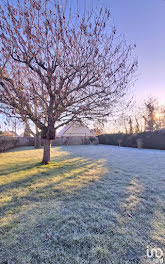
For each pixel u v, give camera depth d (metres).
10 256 1.18
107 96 3.94
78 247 1.27
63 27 2.89
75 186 2.81
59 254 1.20
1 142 9.48
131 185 2.86
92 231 1.48
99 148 11.73
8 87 3.04
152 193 2.46
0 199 2.22
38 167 4.45
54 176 3.49
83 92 3.90
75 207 1.98
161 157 6.48
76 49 3.14
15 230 1.49
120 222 1.63
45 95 3.66
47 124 4.55
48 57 3.03
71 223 1.61
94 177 3.41
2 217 1.73
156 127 15.35
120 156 6.89
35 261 1.13
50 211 1.87
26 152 9.00
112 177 3.40
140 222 1.63
